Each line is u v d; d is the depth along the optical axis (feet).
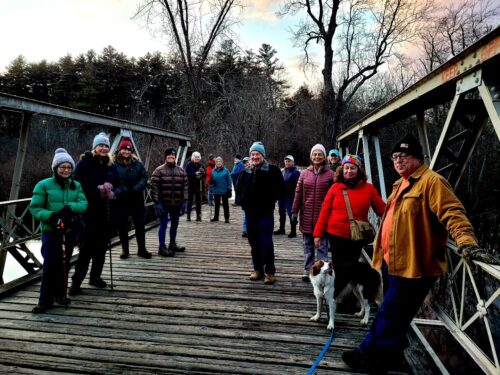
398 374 8.17
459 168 10.90
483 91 6.92
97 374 8.02
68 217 11.02
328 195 11.21
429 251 6.68
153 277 14.76
